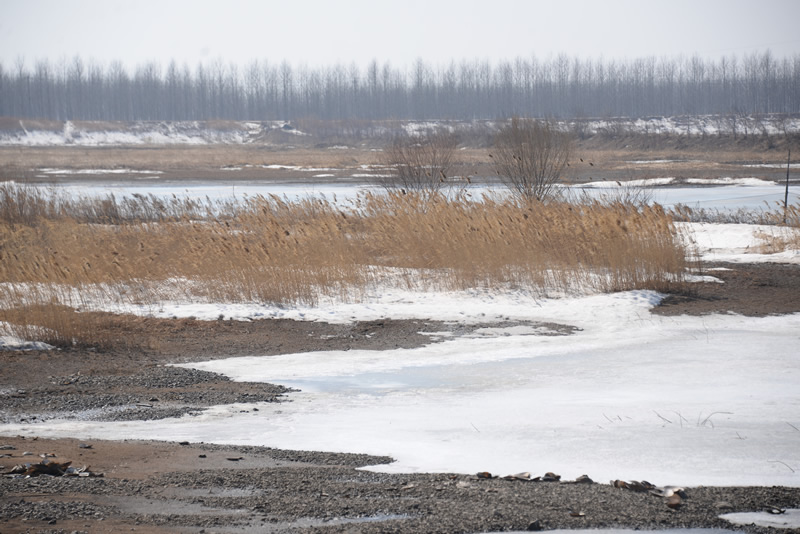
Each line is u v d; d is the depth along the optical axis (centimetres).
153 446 1263
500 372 1850
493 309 2608
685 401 1548
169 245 3322
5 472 1071
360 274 2998
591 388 1681
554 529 859
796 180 8944
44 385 1747
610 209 3356
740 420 1397
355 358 2028
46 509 895
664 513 912
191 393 1677
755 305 2667
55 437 1330
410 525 861
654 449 1224
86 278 2794
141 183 9056
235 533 830
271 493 990
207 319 2498
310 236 3162
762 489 1016
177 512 905
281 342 2225
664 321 2453
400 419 1445
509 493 993
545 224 3238
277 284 2734
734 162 13475
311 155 17288
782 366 1858
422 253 3170
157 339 2247
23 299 2445
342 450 1238
